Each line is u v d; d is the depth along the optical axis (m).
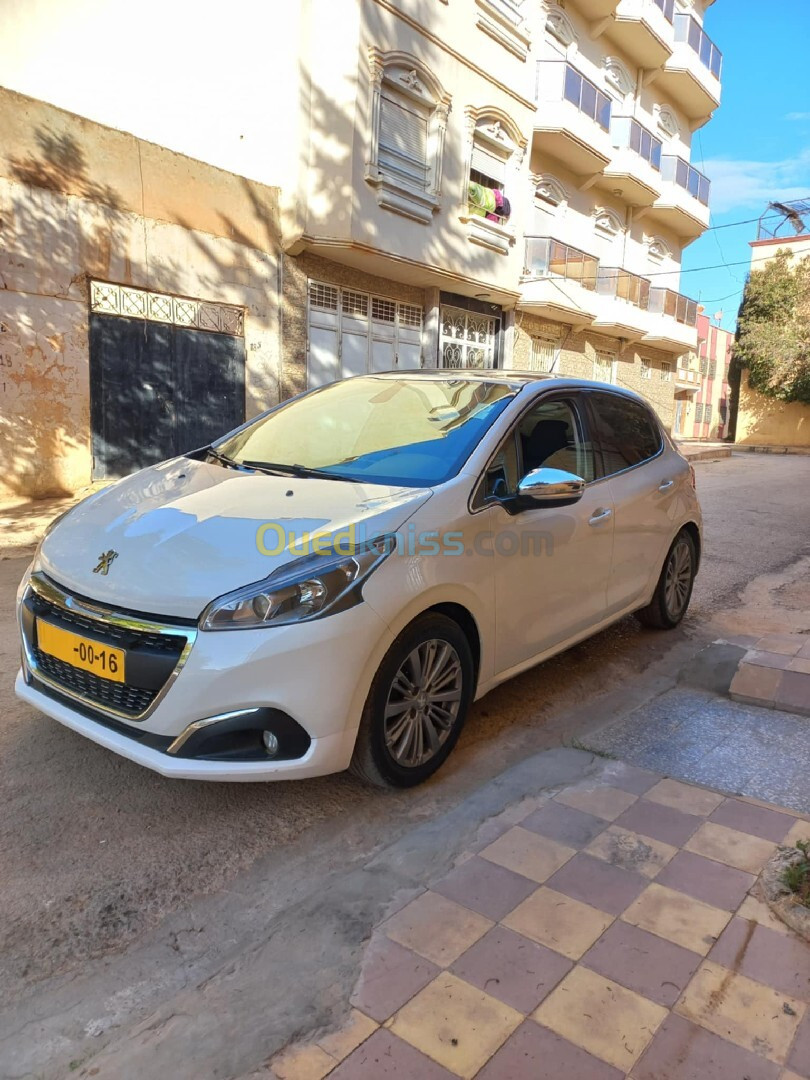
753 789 3.04
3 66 9.61
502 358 17.59
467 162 14.41
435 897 2.30
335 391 4.21
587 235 21.19
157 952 2.16
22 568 6.54
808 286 29.05
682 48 22.61
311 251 12.38
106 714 2.62
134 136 9.95
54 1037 1.86
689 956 2.05
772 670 4.05
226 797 2.94
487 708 3.83
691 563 5.19
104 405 10.09
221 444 4.09
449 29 13.42
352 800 2.94
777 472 18.14
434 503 2.94
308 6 11.66
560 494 3.21
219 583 2.51
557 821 2.72
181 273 10.72
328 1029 1.84
